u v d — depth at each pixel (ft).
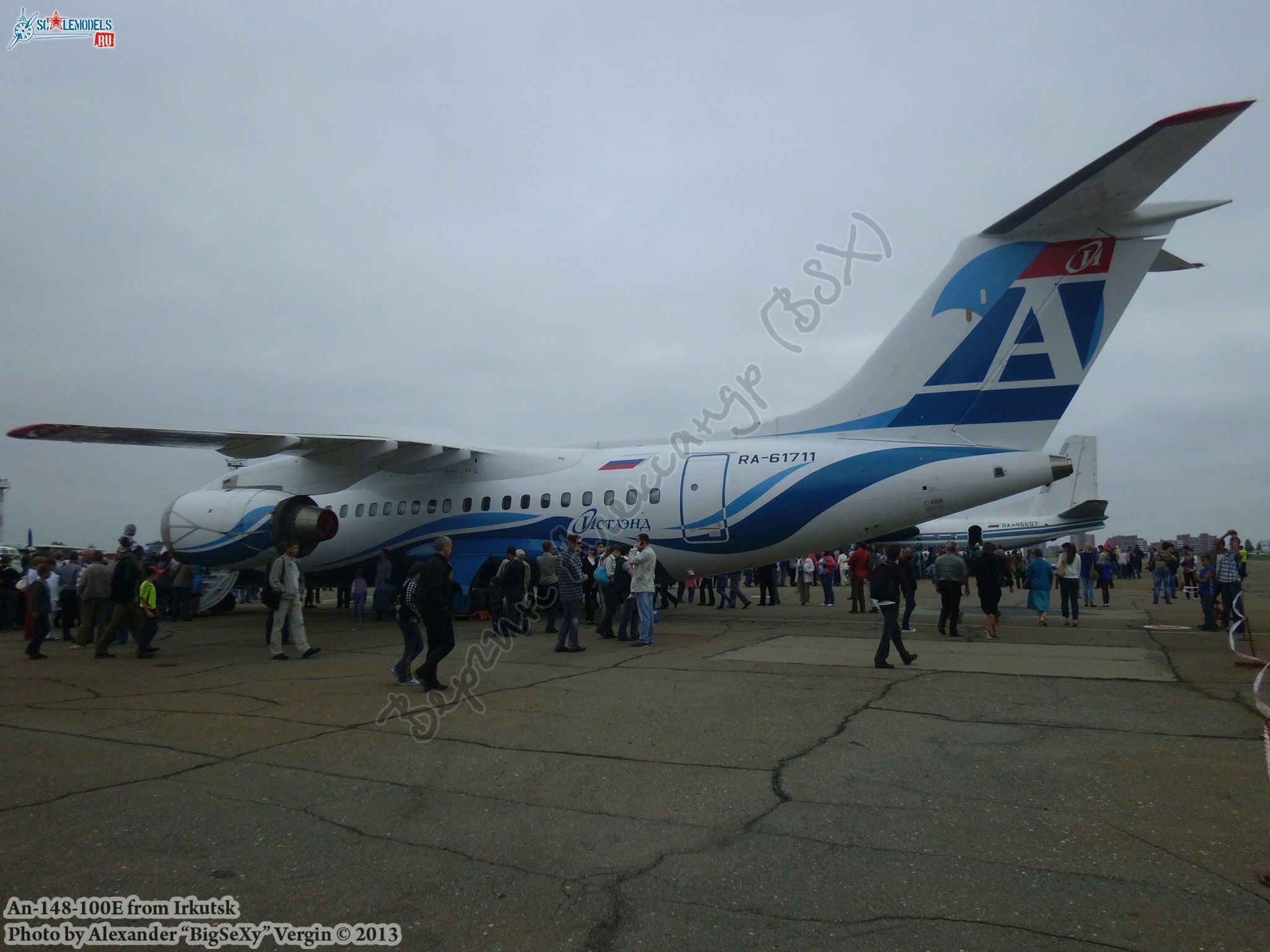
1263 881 10.78
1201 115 25.96
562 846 12.60
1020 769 16.01
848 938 9.53
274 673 29.60
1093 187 31.22
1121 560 174.19
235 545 48.93
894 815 13.64
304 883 11.39
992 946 9.28
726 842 12.64
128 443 44.09
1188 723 19.56
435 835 13.14
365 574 54.39
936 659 30.50
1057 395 35.32
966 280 36.99
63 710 23.12
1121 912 10.05
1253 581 129.39
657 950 9.36
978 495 36.22
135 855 12.44
